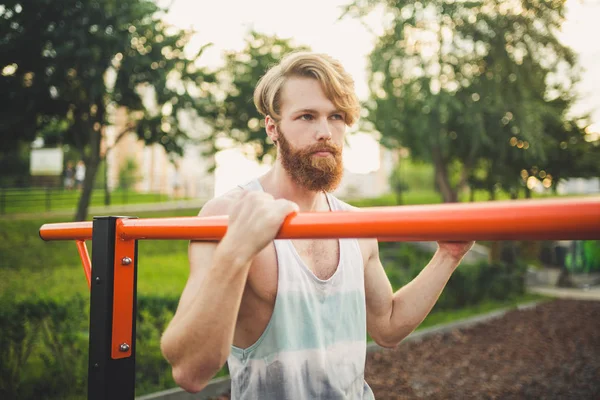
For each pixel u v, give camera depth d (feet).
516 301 34.01
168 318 14.89
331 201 4.37
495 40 36.14
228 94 44.21
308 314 3.48
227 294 2.49
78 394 12.00
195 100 39.83
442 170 42.42
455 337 21.90
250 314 3.55
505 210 1.79
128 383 3.53
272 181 4.03
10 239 37.73
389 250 45.68
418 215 1.98
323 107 3.54
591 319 27.27
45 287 24.71
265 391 3.45
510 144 39.45
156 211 57.00
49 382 12.05
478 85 37.22
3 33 32.78
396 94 39.09
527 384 15.47
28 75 35.14
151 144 41.01
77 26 32.71
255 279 3.46
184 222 2.93
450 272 3.98
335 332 3.60
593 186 58.08
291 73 3.61
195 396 12.53
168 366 13.94
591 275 47.14
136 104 38.58
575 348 20.34
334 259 3.82
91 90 34.47
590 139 43.57
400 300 4.12
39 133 39.81
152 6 34.40
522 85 37.27
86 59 33.04
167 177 86.79
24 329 11.89
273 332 3.43
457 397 14.19
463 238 1.93
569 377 16.28
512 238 1.83
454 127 39.70
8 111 35.19
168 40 35.99
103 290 3.44
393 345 4.29
